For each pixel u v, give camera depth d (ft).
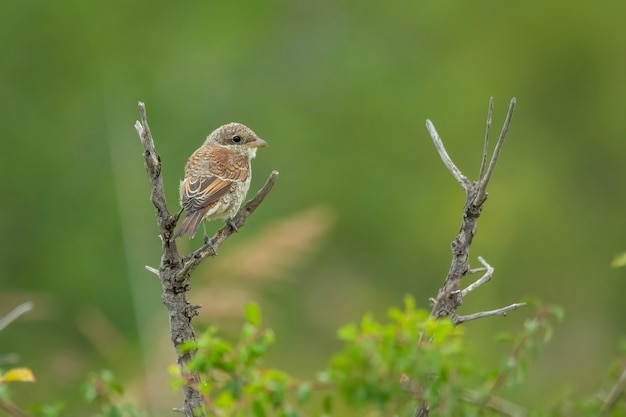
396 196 58.54
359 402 15.84
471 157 61.00
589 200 62.44
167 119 57.98
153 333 35.78
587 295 57.52
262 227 49.49
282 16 64.23
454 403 15.87
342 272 54.03
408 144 61.05
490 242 58.29
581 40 64.54
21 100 58.13
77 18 59.88
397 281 56.34
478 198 18.83
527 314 52.54
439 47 64.75
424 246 57.31
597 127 63.82
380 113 61.41
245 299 38.45
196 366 16.26
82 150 56.34
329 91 61.87
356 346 15.87
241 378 16.31
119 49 60.29
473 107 62.28
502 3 65.10
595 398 18.84
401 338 15.96
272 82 61.62
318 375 16.40
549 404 18.62
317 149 59.47
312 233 40.75
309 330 49.01
